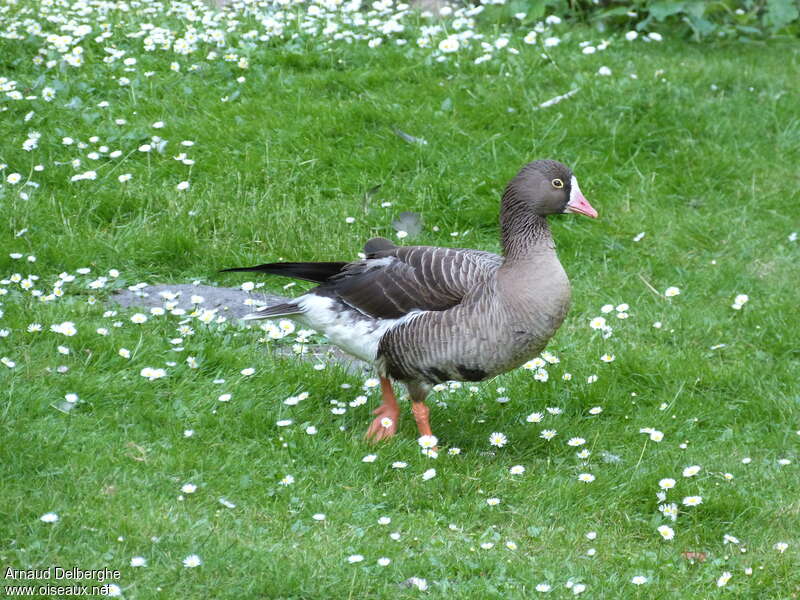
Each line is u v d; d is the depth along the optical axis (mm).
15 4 19500
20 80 16922
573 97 17531
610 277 13977
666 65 19188
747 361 12125
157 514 8180
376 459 9508
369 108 16719
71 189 14250
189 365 10719
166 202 14203
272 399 10391
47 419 9438
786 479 9828
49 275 12453
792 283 14000
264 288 12969
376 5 20047
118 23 19094
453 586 7809
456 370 9367
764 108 18000
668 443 10500
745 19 21578
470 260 9539
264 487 8945
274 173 15047
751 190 15992
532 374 11391
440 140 16219
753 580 8078
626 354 11891
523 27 20250
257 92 17406
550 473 9703
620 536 8812
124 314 11727
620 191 15695
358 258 13539
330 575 7738
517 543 8562
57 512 8039
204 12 20453
